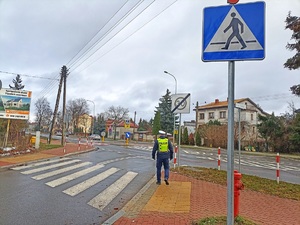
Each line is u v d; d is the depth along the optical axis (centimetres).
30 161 1577
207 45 404
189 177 1156
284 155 3709
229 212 390
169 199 751
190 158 2389
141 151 2867
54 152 2184
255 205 730
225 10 400
